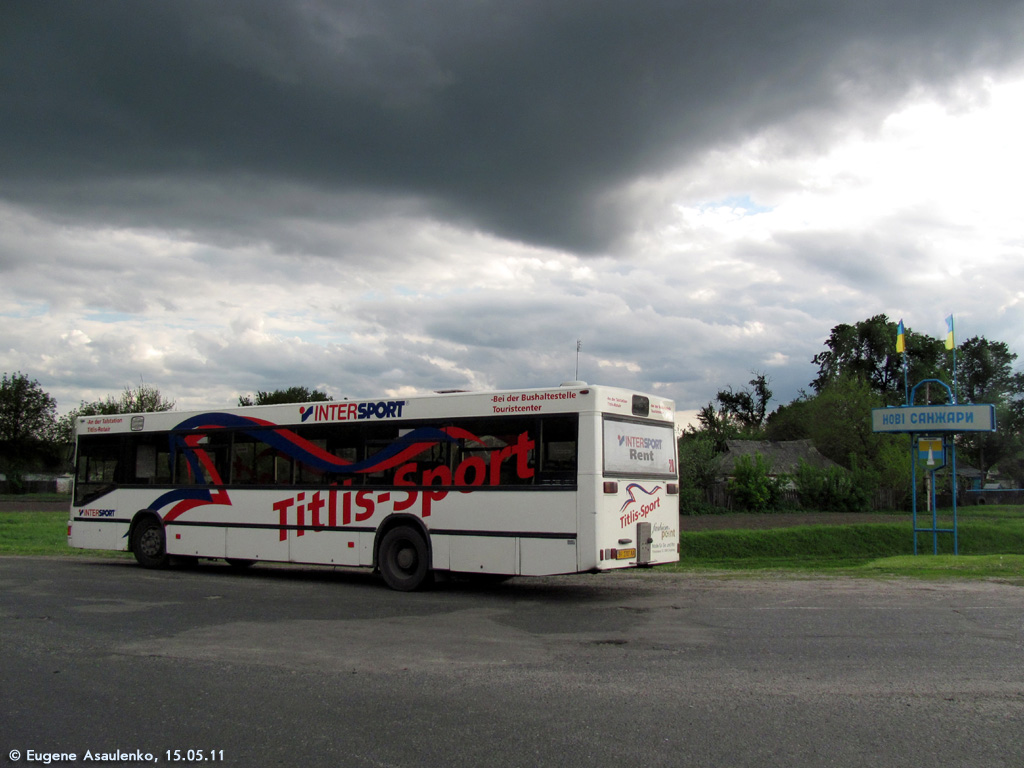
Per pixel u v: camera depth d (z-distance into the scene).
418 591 13.49
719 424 71.44
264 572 16.73
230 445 16.05
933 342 90.56
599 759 5.04
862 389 68.38
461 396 13.35
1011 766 4.87
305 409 15.12
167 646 8.63
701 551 34.72
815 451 68.81
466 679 7.11
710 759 5.02
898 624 9.35
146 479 17.19
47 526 30.50
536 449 12.52
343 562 14.29
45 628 9.73
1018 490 74.00
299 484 14.99
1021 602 10.83
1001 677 6.94
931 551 37.38
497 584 14.45
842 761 4.96
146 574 15.95
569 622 10.09
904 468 56.44
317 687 6.87
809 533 37.72
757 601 11.45
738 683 6.84
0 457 82.75
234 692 6.73
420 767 4.95
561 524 12.18
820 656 7.80
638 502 12.72
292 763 5.06
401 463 13.82
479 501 12.92
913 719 5.78
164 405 69.06
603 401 12.26
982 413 19.20
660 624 9.80
